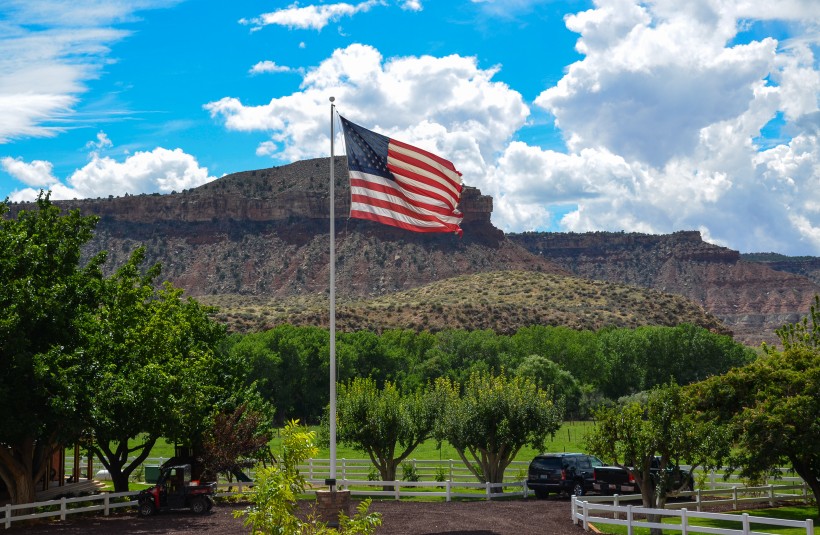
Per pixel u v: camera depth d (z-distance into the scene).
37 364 26.05
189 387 31.61
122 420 29.53
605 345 122.62
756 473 27.86
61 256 30.27
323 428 39.28
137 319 32.34
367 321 164.12
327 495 20.27
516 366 116.12
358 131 21.47
